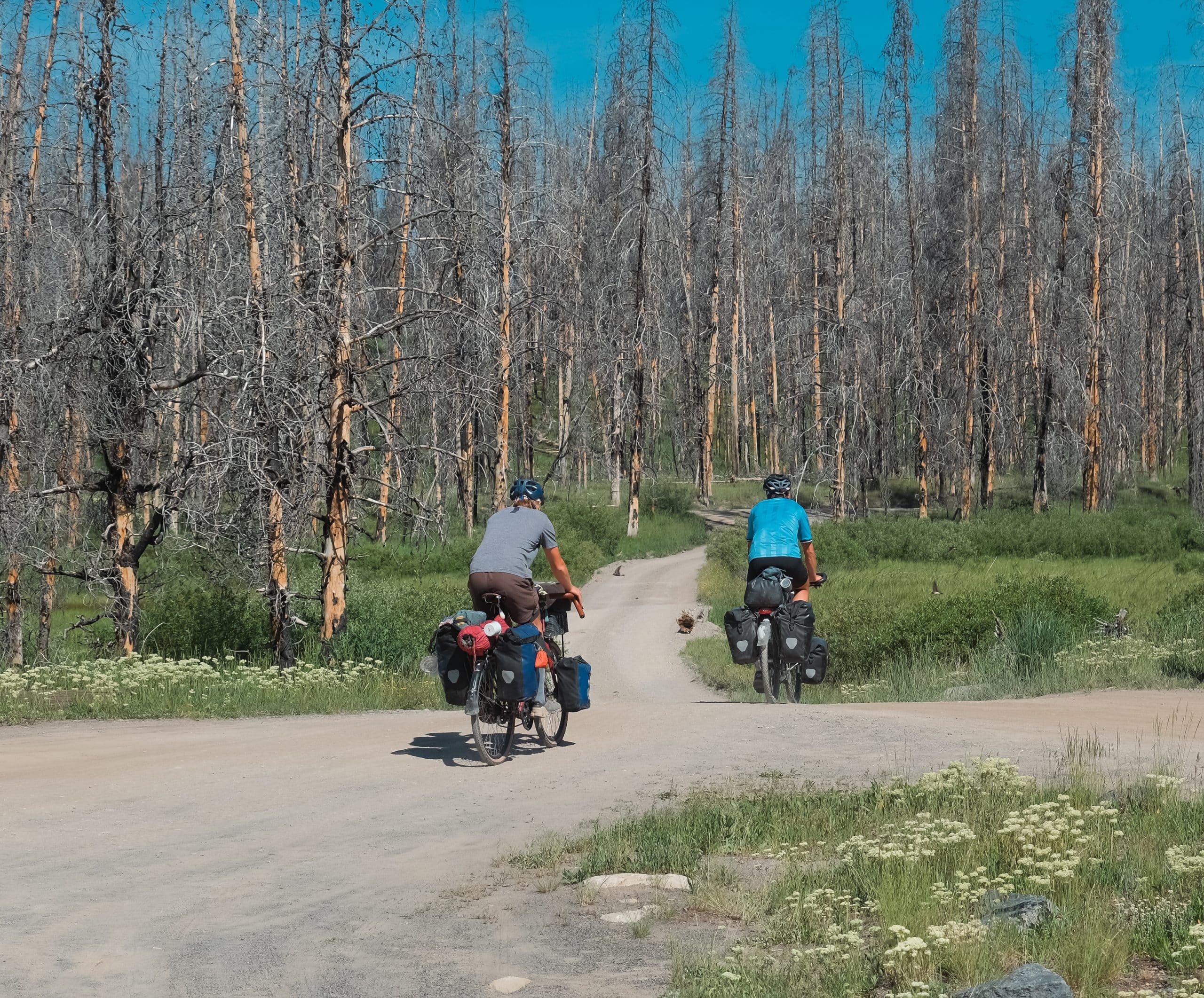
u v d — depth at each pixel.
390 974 4.18
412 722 10.64
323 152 16.64
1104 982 3.89
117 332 15.48
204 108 16.23
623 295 53.03
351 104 15.92
